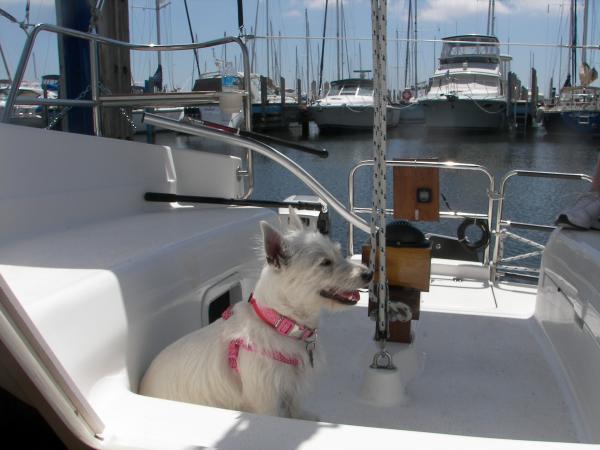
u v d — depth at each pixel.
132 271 2.34
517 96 30.88
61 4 4.72
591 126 25.80
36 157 2.97
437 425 2.67
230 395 2.22
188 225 3.23
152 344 2.44
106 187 3.48
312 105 31.69
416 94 32.97
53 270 2.27
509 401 2.89
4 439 1.92
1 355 1.50
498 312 4.15
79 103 3.99
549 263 3.63
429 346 3.54
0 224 2.75
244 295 3.28
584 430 2.63
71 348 1.94
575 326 2.99
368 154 22.86
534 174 4.92
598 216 3.44
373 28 2.49
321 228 4.19
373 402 2.82
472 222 5.22
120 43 4.07
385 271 2.73
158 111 5.72
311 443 1.65
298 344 2.30
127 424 1.78
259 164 17.59
